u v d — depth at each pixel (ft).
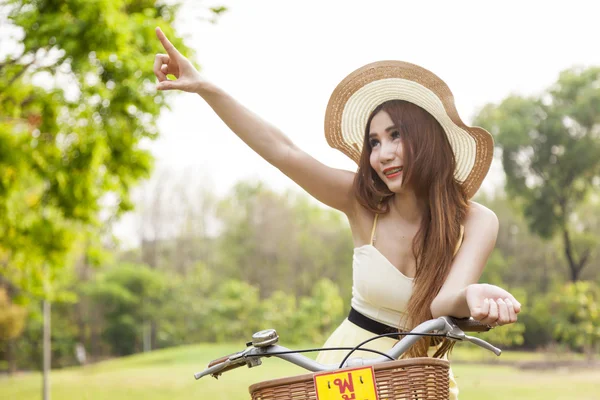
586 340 77.61
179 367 88.33
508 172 108.47
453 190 8.46
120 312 157.38
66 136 31.76
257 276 176.45
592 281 116.26
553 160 107.34
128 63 27.50
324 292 127.75
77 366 142.92
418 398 6.03
